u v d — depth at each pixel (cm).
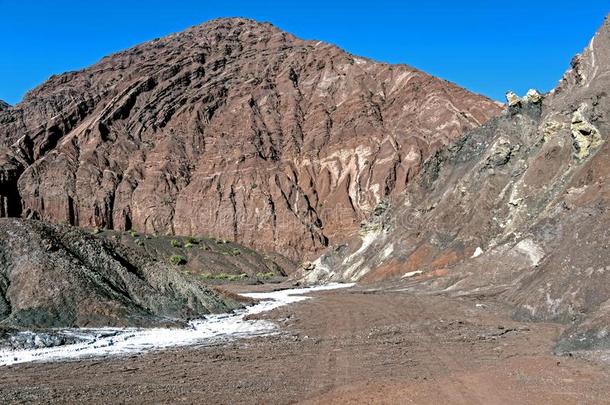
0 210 10388
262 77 14750
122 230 11188
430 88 12888
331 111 13638
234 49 15900
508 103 6850
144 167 12212
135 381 1839
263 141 12781
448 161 7581
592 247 3000
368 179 11481
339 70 14675
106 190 11538
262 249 11012
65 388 1742
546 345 2333
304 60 15338
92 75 15575
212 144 12850
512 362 1997
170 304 3588
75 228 3775
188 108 13450
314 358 2216
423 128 12081
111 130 12644
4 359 2230
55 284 3081
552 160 5481
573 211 4281
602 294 2720
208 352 2389
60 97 14275
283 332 3009
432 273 5541
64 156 11800
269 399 1583
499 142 6297
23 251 3238
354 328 3062
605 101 5200
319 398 1584
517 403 1488
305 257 10712
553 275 3158
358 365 2052
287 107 13900
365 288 5916
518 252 4500
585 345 2134
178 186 11956
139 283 3644
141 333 2922
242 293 6397
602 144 4759
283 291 6569
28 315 2872
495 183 6088
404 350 2341
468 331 2789
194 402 1561
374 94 13700
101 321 3005
